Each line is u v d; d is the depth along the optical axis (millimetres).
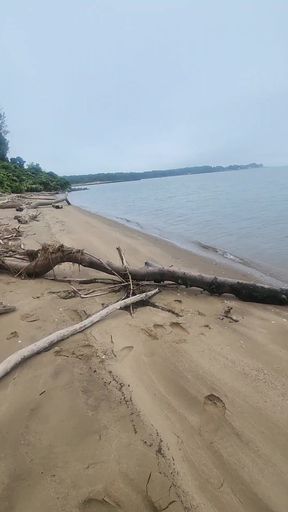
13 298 5000
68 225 13062
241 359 3500
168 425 2551
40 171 61938
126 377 3082
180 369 3271
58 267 6746
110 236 10914
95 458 2242
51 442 2375
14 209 18734
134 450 2305
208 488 2086
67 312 4477
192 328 4148
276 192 27828
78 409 2676
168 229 13508
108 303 4801
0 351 3545
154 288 5566
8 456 2268
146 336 3855
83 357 3371
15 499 1975
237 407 2787
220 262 7922
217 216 16047
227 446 2402
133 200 33250
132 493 2010
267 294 5199
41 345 3453
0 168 40500
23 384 2984
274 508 1994
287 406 2812
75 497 1982
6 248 7402
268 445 2424
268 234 10883
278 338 4004
